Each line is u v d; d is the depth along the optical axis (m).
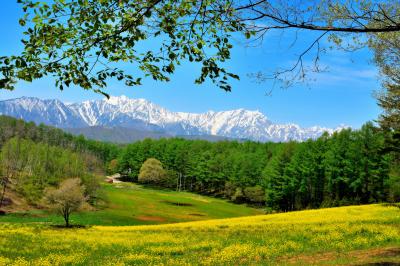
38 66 6.64
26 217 76.06
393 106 31.09
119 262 26.08
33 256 28.39
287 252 26.88
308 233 34.12
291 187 105.50
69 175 129.62
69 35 6.57
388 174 87.50
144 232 44.69
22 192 100.94
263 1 7.30
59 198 59.12
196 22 6.96
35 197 98.50
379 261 18.69
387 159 86.00
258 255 26.38
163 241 35.50
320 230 35.34
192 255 27.95
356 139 93.06
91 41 6.71
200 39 7.05
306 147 106.12
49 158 138.50
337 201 92.81
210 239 35.19
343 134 98.00
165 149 184.75
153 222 78.88
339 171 93.38
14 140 155.25
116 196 116.25
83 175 132.88
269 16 7.55
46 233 43.88
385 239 28.34
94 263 25.84
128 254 29.52
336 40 9.77
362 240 28.42
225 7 6.97
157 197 124.56
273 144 183.00
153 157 184.50
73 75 6.86
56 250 31.27
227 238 35.34
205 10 6.92
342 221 41.22
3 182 103.88
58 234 42.91
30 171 124.75
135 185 167.50
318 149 103.56
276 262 23.08
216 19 6.96
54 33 6.45
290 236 33.38
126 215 85.00
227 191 140.75
